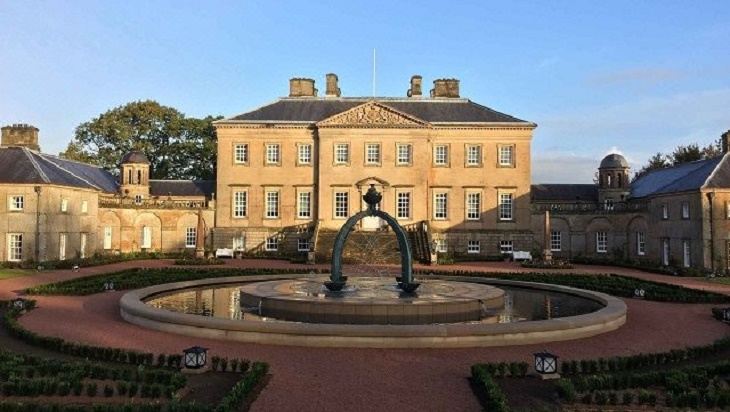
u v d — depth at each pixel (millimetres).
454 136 59844
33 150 55156
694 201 48469
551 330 17875
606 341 18109
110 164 85875
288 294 22406
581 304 24406
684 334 19469
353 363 15070
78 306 24109
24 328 18047
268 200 60062
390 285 25875
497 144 59750
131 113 87438
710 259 46812
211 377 13867
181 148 87875
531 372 14305
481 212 59469
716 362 15320
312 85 64938
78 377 13172
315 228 55625
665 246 53625
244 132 60156
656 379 13484
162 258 54844
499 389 12109
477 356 15922
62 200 50094
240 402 11703
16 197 47781
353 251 51625
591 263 55375
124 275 35156
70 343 16141
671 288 31969
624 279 36781
